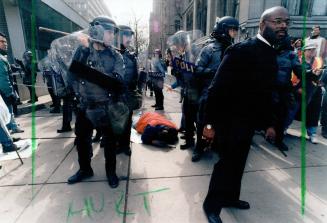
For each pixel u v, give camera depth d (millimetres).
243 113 1733
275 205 2229
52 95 5961
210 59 2848
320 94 3699
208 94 1754
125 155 3357
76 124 2486
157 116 4266
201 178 2721
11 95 4078
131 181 2643
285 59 2898
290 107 3188
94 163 3084
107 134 2447
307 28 8766
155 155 3365
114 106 2344
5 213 2111
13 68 6719
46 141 3900
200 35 3623
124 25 2953
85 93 2254
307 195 2395
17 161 3145
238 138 1731
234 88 1702
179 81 3496
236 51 1661
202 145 3168
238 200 2164
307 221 2016
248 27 9414
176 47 3312
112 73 2305
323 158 3293
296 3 8969
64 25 13453
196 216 2070
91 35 2182
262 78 1665
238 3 10750
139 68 3283
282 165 3070
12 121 4242
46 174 2801
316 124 3822
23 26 9578
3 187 2521
